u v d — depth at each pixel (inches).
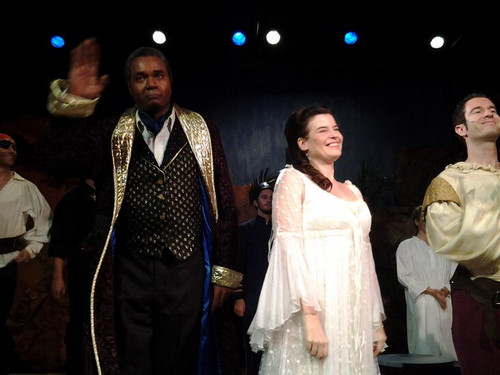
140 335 118.3
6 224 198.5
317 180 136.5
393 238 330.3
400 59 345.7
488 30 312.8
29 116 320.5
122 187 120.6
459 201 147.3
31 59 315.3
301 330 128.3
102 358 115.3
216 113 346.6
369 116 349.7
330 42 332.2
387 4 314.2
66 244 191.8
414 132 348.2
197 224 124.3
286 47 329.7
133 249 120.6
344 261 131.5
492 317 141.4
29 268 296.7
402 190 341.1
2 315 196.2
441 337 246.4
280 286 128.1
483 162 153.8
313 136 139.6
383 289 318.7
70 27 303.0
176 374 120.0
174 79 345.4
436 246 147.4
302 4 316.8
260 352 199.9
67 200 193.9
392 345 310.7
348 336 128.5
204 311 122.6
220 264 123.8
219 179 127.7
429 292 248.4
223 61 345.1
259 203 207.8
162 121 125.6
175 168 123.2
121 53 318.7
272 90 350.0
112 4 301.3
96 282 117.9
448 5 309.7
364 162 346.3
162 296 119.6
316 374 126.0
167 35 315.3
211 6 313.6
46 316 292.8
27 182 205.2
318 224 132.6
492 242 141.3
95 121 128.3
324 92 350.6
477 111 153.1
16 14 296.7
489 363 141.6
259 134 347.6
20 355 286.2
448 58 337.7
